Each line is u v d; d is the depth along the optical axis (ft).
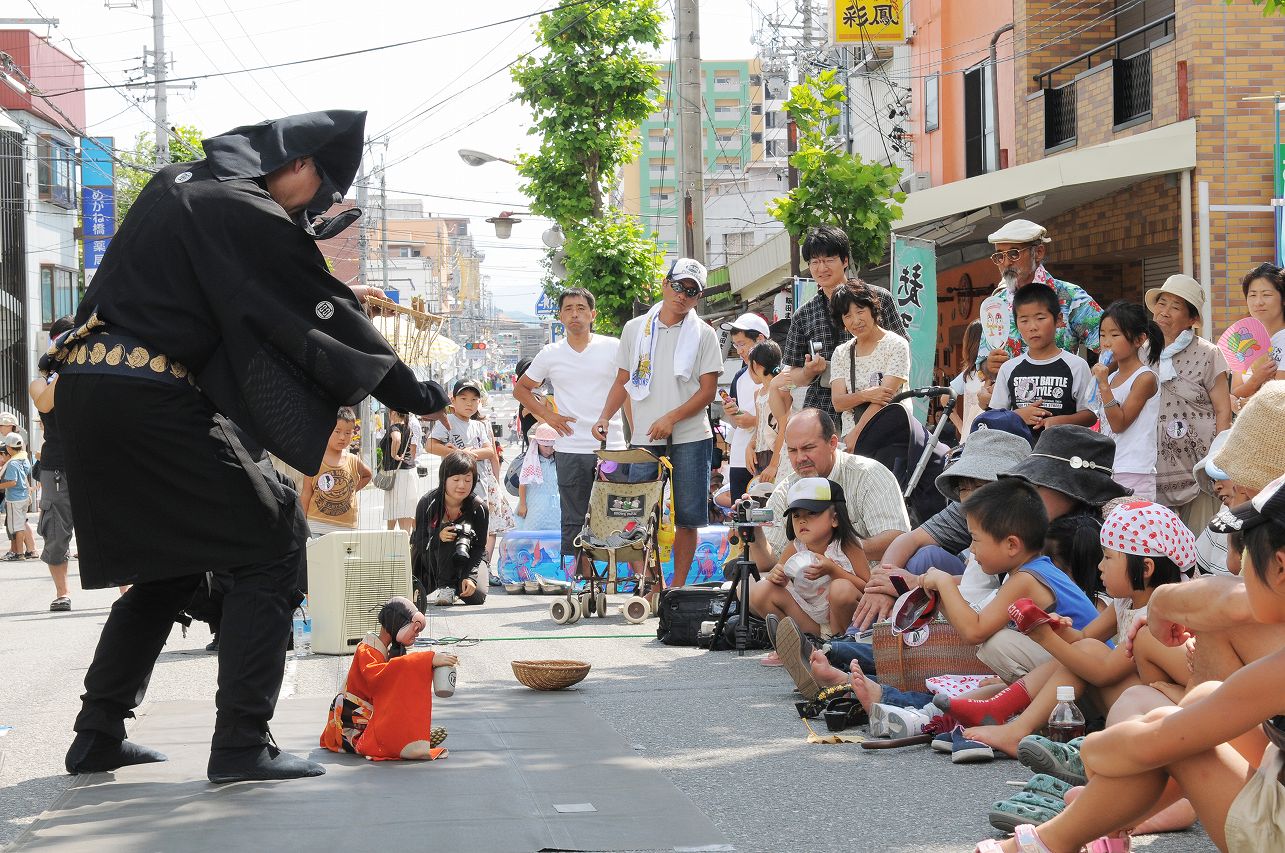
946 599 16.56
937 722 16.15
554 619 28.86
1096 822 10.25
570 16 84.43
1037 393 23.68
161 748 16.35
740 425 36.91
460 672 22.44
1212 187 43.14
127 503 14.24
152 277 14.20
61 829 12.69
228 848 12.02
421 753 15.62
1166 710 9.83
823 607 22.11
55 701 20.24
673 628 25.25
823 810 13.35
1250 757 10.51
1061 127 56.95
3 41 119.34
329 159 15.28
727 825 12.89
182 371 14.25
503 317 543.39
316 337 14.15
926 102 75.15
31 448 112.98
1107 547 14.49
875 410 24.88
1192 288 23.61
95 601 35.06
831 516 21.25
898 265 39.93
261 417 14.07
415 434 35.14
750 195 211.82
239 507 14.35
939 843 12.14
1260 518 9.11
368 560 25.49
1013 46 61.36
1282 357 23.68
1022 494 16.12
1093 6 58.70
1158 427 23.67
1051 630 14.73
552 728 17.60
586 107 85.81
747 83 274.16
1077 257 51.90
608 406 30.76
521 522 38.81
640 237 88.28
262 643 14.67
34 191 116.57
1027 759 13.38
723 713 18.60
